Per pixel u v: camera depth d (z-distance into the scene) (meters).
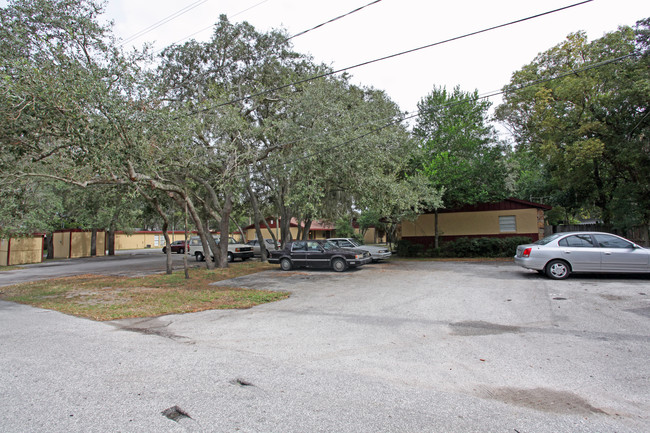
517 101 19.25
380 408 3.49
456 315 7.16
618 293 8.59
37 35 9.52
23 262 29.06
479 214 22.05
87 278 16.12
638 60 14.08
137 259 29.88
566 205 23.02
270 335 6.17
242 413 3.42
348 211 23.05
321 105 14.02
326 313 7.73
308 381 4.17
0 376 4.46
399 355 5.00
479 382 4.08
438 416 3.32
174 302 9.43
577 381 4.05
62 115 8.86
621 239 10.65
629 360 4.61
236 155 14.84
